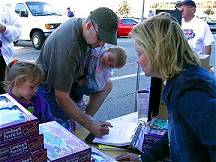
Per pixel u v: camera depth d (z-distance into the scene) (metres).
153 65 1.00
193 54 1.02
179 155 1.01
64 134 1.05
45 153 0.87
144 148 1.51
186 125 0.95
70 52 1.60
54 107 1.77
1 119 0.82
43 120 1.62
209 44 3.82
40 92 1.72
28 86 1.51
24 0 9.88
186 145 0.97
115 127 1.83
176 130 0.99
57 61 1.62
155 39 0.98
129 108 4.42
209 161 0.97
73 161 0.93
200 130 0.89
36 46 9.55
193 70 0.98
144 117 1.99
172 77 1.00
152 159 1.41
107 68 2.00
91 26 1.59
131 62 7.45
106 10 1.62
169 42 0.97
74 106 1.70
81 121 1.70
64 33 1.63
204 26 3.79
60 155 0.91
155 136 1.50
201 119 0.88
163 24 0.99
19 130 0.81
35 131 0.84
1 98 0.99
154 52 0.98
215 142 0.87
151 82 1.74
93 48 1.80
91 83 1.97
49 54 1.67
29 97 1.55
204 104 0.89
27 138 0.83
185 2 3.78
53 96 1.75
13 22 3.25
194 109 0.90
